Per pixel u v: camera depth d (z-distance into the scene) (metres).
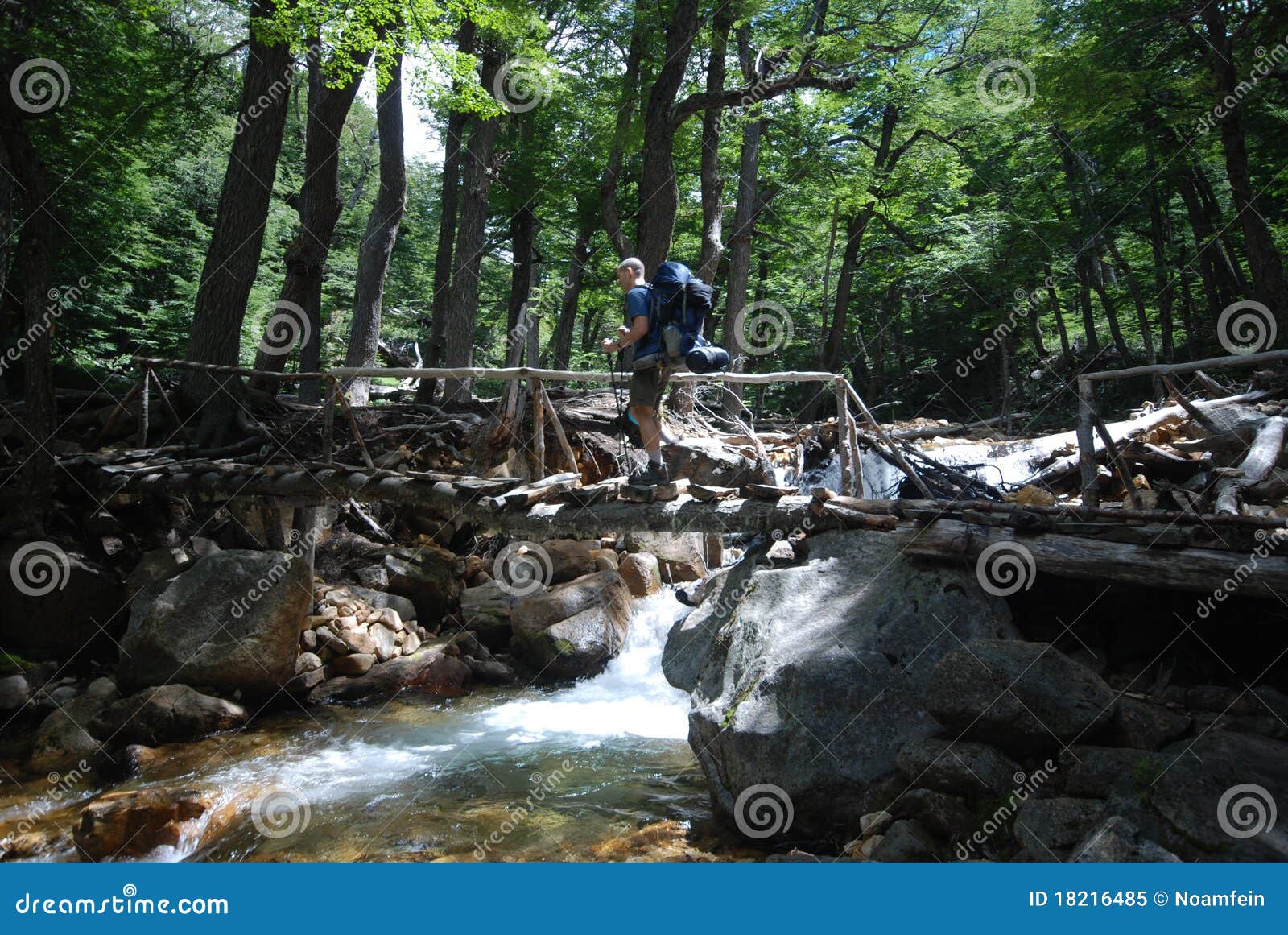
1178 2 15.55
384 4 9.98
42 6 11.56
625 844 5.05
